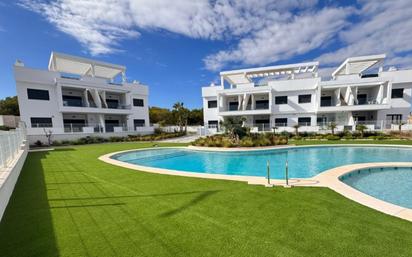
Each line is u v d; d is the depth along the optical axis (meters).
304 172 10.06
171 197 5.19
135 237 3.27
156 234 3.35
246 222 3.71
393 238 3.05
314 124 27.06
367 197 4.94
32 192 5.80
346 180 7.61
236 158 14.40
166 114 54.75
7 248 3.03
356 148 16.19
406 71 24.17
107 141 26.70
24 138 15.87
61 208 4.58
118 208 4.52
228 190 5.69
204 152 16.83
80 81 26.41
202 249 2.89
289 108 28.08
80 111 26.34
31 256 2.82
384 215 3.89
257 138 19.27
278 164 12.20
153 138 28.94
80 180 7.12
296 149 16.77
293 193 5.32
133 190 5.85
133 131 31.09
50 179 7.30
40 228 3.64
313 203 4.59
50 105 24.92
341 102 26.33
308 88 27.11
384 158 12.60
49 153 15.57
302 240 3.07
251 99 29.95
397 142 17.66
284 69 27.73
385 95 24.11
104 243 3.11
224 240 3.12
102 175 7.86
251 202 4.73
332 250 2.79
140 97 35.16
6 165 6.87
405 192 6.58
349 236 3.14
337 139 21.34
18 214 4.28
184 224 3.69
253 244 2.99
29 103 23.47
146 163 13.48
